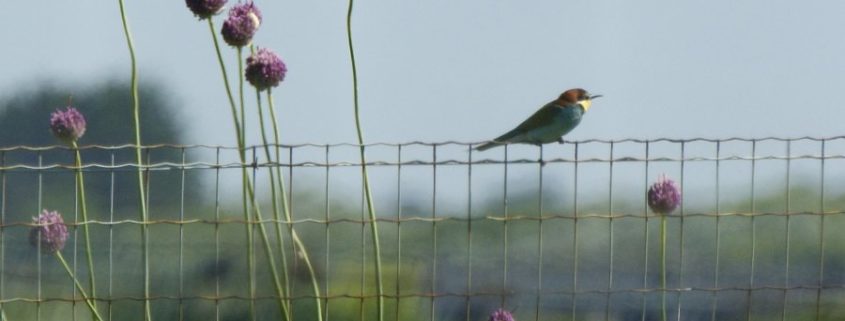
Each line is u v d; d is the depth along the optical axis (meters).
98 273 14.18
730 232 13.07
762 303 12.70
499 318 10.20
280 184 10.62
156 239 13.97
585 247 13.19
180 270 10.00
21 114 27.00
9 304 13.74
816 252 13.03
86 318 14.05
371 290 14.38
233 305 13.66
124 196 15.43
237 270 13.67
